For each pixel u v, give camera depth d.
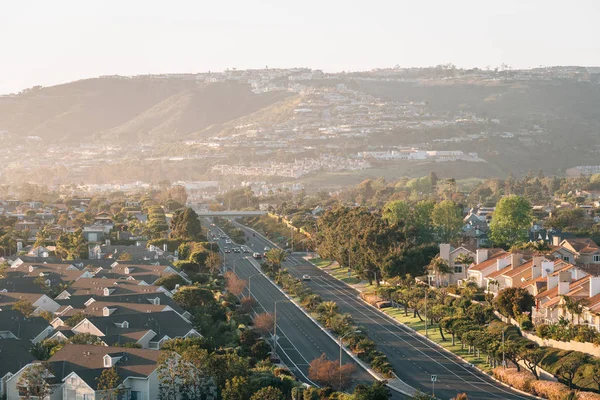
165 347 188.38
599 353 190.38
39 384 171.12
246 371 183.75
